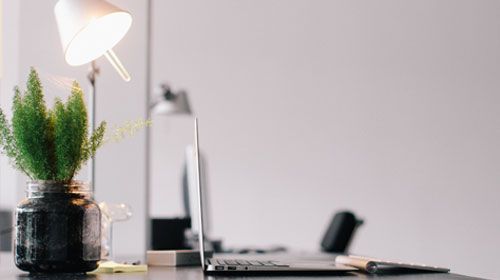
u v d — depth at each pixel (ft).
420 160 21.54
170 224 12.39
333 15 22.62
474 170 21.01
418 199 21.52
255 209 22.88
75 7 6.10
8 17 15.35
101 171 9.87
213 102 23.22
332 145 22.47
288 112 22.85
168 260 6.52
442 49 21.44
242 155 23.02
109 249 6.67
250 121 23.04
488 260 20.81
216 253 12.23
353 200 22.17
